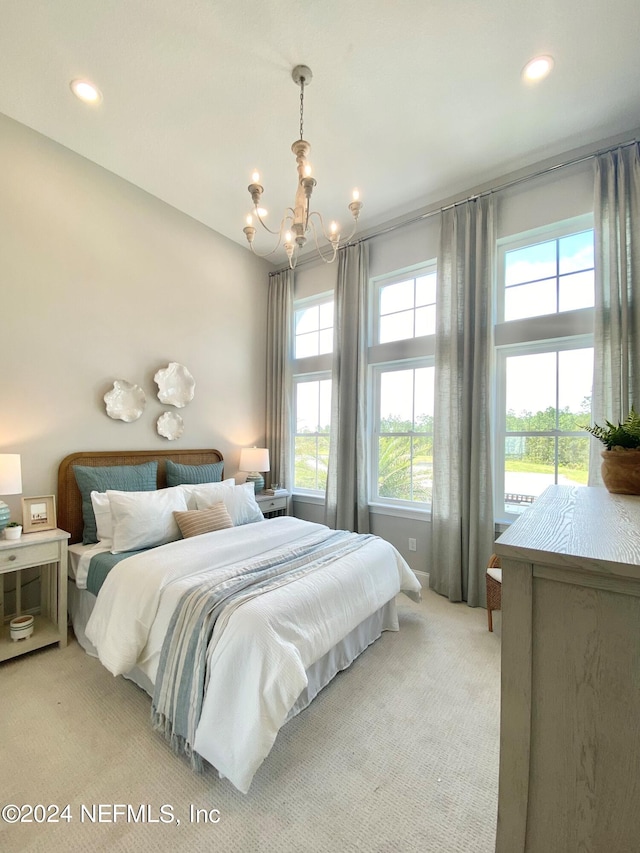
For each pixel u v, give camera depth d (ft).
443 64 6.82
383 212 11.55
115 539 7.86
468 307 9.98
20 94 7.50
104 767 4.82
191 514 8.73
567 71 6.95
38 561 7.36
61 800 4.37
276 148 8.94
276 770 4.82
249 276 14.17
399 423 12.09
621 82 7.16
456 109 7.79
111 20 6.09
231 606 5.24
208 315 12.64
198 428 12.35
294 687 4.67
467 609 9.49
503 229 9.96
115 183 10.06
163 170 9.83
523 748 2.29
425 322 11.53
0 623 7.88
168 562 6.59
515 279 10.00
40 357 8.73
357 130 8.36
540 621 2.26
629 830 2.06
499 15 5.99
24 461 8.45
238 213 11.80
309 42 6.42
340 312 12.60
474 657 7.37
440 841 3.98
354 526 12.02
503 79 7.11
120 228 10.20
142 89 7.35
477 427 9.65
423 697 6.23
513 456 9.94
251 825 4.13
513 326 9.72
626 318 7.90
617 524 2.85
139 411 10.54
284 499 13.60
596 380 8.20
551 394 9.46
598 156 8.51
